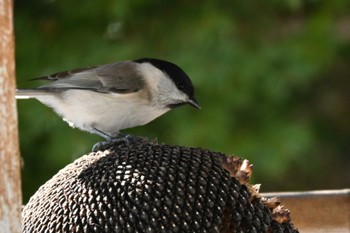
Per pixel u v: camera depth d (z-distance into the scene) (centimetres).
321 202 722
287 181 1474
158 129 1300
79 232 481
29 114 1258
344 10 1423
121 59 1291
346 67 1475
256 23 1361
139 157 509
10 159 418
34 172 1340
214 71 1266
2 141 416
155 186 484
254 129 1313
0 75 414
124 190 486
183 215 474
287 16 1395
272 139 1303
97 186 495
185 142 1269
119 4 1311
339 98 1480
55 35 1352
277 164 1288
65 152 1250
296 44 1323
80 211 488
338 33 1412
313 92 1452
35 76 1307
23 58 1326
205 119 1274
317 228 724
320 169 1485
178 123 1277
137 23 1348
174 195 480
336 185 1494
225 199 484
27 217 511
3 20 411
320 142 1481
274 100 1323
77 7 1360
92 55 1305
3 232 418
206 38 1283
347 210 720
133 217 475
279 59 1305
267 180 1451
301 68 1301
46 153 1279
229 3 1350
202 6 1337
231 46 1281
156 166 498
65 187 507
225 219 481
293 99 1406
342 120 1494
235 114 1312
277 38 1357
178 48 1300
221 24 1298
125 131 1298
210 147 1272
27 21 1362
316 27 1344
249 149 1285
